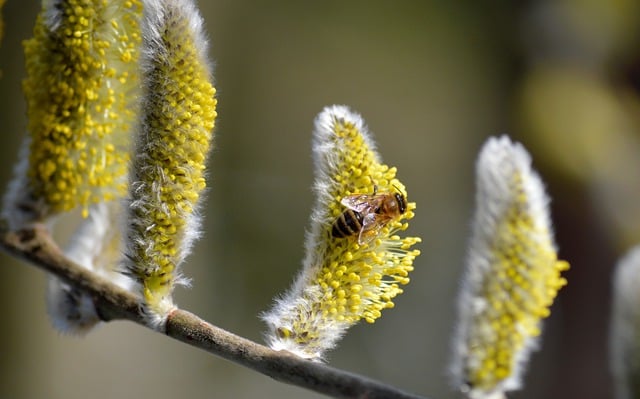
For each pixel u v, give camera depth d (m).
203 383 0.83
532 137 0.97
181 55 0.34
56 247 0.36
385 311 0.97
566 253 0.90
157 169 0.34
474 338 0.35
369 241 0.35
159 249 0.34
